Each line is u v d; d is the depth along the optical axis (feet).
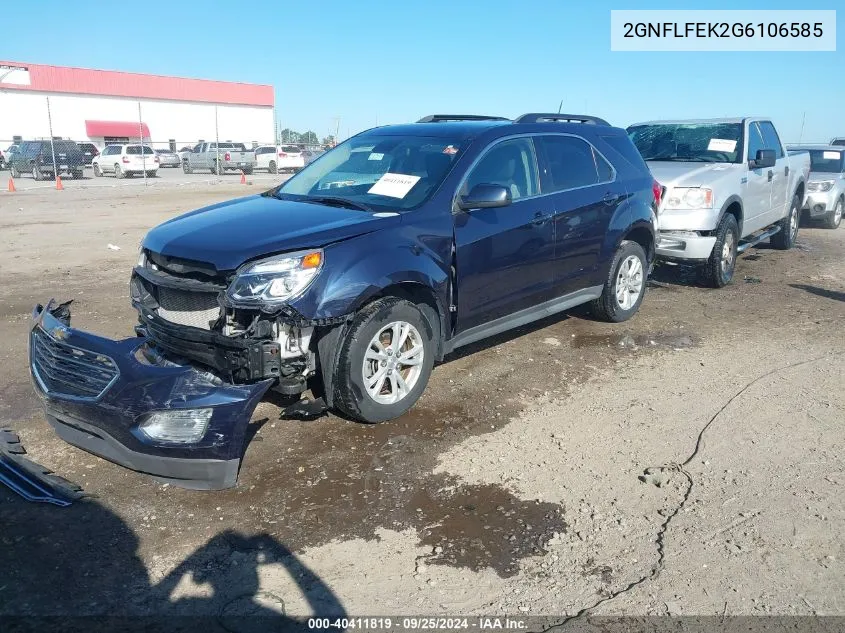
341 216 14.88
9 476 12.83
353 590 9.96
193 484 12.18
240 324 13.11
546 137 19.21
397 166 17.22
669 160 30.68
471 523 11.59
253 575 10.27
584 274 20.25
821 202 45.42
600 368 18.83
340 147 19.66
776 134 34.17
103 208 58.39
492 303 17.19
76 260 33.45
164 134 177.99
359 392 14.23
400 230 14.80
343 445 14.24
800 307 25.30
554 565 10.53
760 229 33.35
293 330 13.25
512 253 17.31
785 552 10.78
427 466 13.43
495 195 15.62
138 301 14.67
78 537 11.10
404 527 11.48
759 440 14.46
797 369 18.61
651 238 22.82
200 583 10.08
